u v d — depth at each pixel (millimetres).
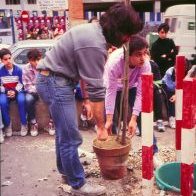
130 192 3865
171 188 3684
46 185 4109
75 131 3490
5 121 5742
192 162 3410
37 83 3512
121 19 3074
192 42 12555
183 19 12422
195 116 3371
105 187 3934
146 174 3588
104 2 15773
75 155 3568
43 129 6074
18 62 8195
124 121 3871
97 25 3236
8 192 3975
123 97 3850
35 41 8758
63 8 11422
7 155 5023
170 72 6113
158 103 5930
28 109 5773
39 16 12719
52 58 3383
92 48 3152
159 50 8484
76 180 3676
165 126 6223
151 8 17031
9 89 5848
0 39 12656
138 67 3988
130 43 3711
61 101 3404
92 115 3412
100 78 3223
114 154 3857
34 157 4938
